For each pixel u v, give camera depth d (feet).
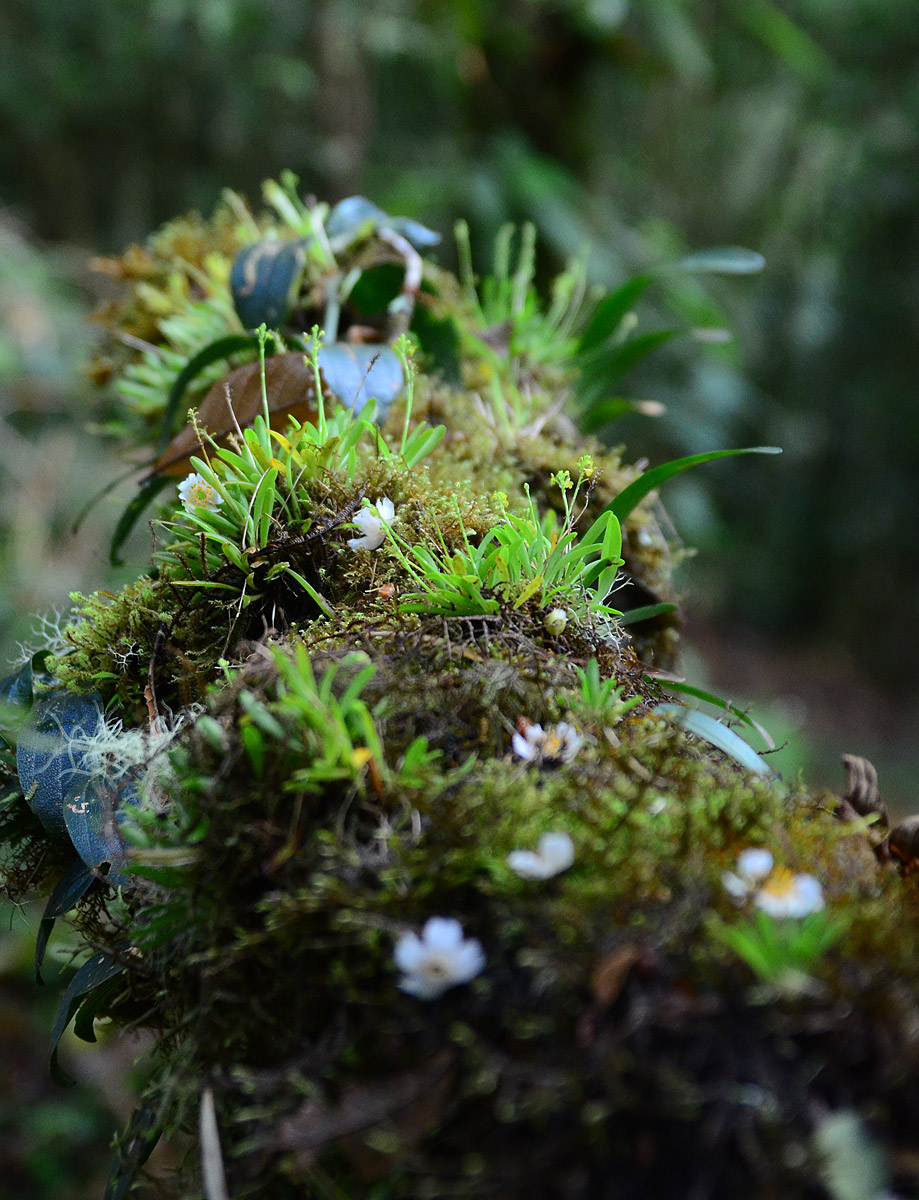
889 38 10.05
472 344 2.49
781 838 1.48
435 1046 1.35
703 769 1.57
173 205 10.18
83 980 1.73
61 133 9.72
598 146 5.96
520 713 1.60
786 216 10.55
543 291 5.31
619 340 2.88
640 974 1.33
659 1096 1.29
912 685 12.55
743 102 9.32
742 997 1.32
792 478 13.57
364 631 1.68
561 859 1.38
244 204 2.92
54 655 1.89
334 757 1.46
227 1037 1.50
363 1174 1.35
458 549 1.80
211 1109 1.46
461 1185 1.31
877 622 13.05
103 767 1.75
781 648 13.50
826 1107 1.30
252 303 2.38
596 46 5.44
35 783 1.79
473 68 5.50
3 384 6.01
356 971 1.41
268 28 8.04
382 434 2.09
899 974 1.34
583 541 1.80
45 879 1.89
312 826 1.48
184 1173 1.57
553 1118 1.31
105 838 1.67
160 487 2.19
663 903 1.37
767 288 11.35
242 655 1.77
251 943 1.47
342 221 2.57
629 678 1.74
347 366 2.10
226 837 1.50
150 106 9.59
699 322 5.41
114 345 2.94
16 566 5.50
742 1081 1.30
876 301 11.86
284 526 1.85
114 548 2.23
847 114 10.24
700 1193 1.28
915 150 10.61
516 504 2.01
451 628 1.69
